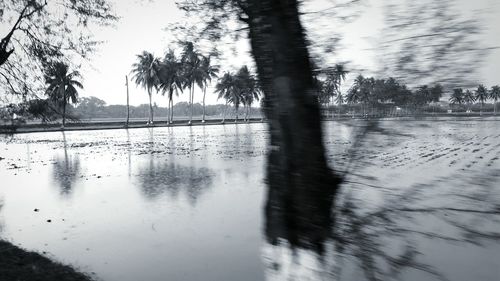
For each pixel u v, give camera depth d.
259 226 8.95
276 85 2.28
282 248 2.41
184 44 2.61
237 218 9.70
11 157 26.45
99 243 7.98
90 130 67.44
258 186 13.99
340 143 2.10
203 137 45.09
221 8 2.50
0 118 9.60
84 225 9.37
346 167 2.11
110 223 9.50
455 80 1.62
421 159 18.61
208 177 16.36
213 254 7.21
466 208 1.87
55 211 10.86
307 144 2.22
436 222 2.41
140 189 13.96
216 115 170.00
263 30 2.29
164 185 14.70
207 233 8.52
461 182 1.95
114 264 6.80
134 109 161.50
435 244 6.52
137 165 20.98
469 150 23.11
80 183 15.59
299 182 2.28
